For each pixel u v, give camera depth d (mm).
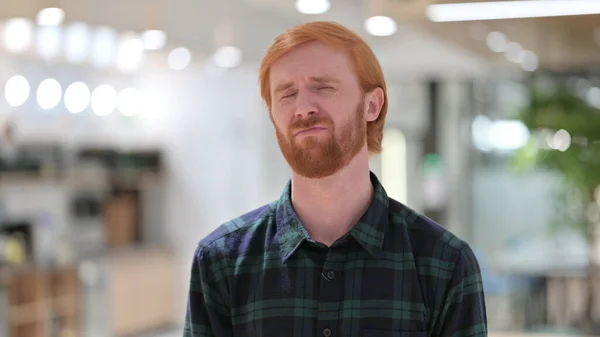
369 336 1589
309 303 1613
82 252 8711
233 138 9312
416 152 8891
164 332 9250
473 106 8688
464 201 8727
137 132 9781
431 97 8805
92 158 9109
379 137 1686
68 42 7129
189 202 9664
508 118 8531
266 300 1632
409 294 1608
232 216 9367
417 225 1668
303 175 1588
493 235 8625
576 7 3279
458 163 8750
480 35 4484
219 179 9445
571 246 8125
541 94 8211
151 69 9469
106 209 9516
